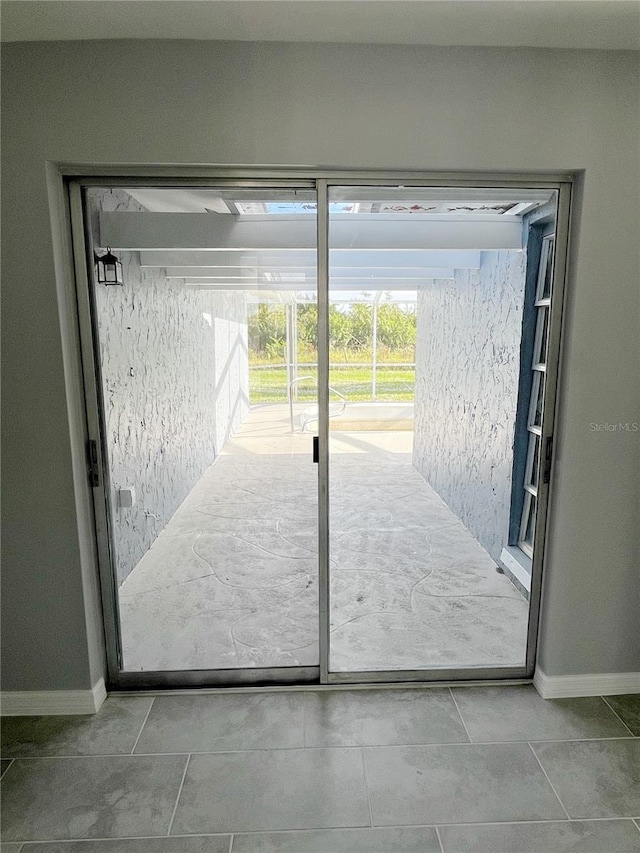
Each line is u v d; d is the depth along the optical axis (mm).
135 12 1519
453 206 2430
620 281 1880
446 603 2889
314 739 1914
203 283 2156
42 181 1741
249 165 1789
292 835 1548
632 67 1762
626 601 2098
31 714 2064
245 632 2404
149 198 1994
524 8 1505
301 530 2309
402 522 3842
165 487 2533
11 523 1951
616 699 2137
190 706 2102
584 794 1679
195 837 1547
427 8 1505
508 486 3000
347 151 1778
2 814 1627
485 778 1737
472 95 1761
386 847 1508
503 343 3049
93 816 1616
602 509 2029
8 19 1546
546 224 2592
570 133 1789
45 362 1851
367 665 2289
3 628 2018
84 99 1712
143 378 2496
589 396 1951
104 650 2172
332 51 1724
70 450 1913
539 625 2189
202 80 1721
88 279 1938
